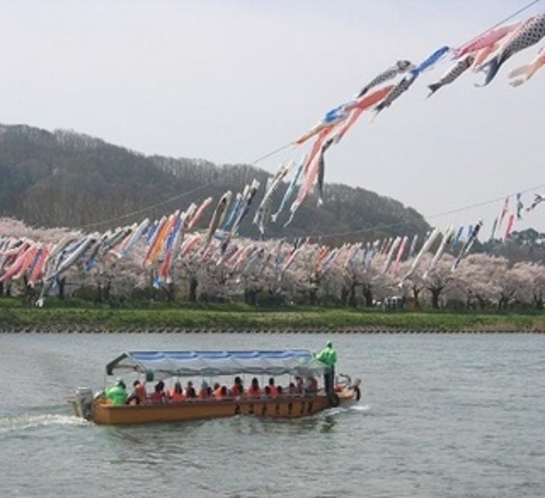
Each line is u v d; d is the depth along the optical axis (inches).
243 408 2108.8
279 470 1625.2
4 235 5516.7
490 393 2861.7
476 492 1498.5
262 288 6279.5
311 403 2229.3
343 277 6186.0
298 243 3961.6
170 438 1877.5
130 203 7308.1
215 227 1833.2
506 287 7062.0
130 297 6141.7
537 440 1969.7
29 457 1680.6
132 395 2033.7
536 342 5625.0
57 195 7849.4
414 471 1644.9
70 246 2322.8
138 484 1501.0
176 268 5669.3
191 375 2054.6
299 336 5669.3
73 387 2817.4
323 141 1321.4
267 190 1636.3
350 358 4212.6
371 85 1131.3
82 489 1459.2
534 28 916.0
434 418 2271.2
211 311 6038.4
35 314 5472.4
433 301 6766.7
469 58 984.3
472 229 2050.9
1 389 2741.1
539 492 1503.4
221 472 1598.2
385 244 3191.4
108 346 4453.7
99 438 1859.0
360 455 1774.1
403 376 3378.4
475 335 6323.8
